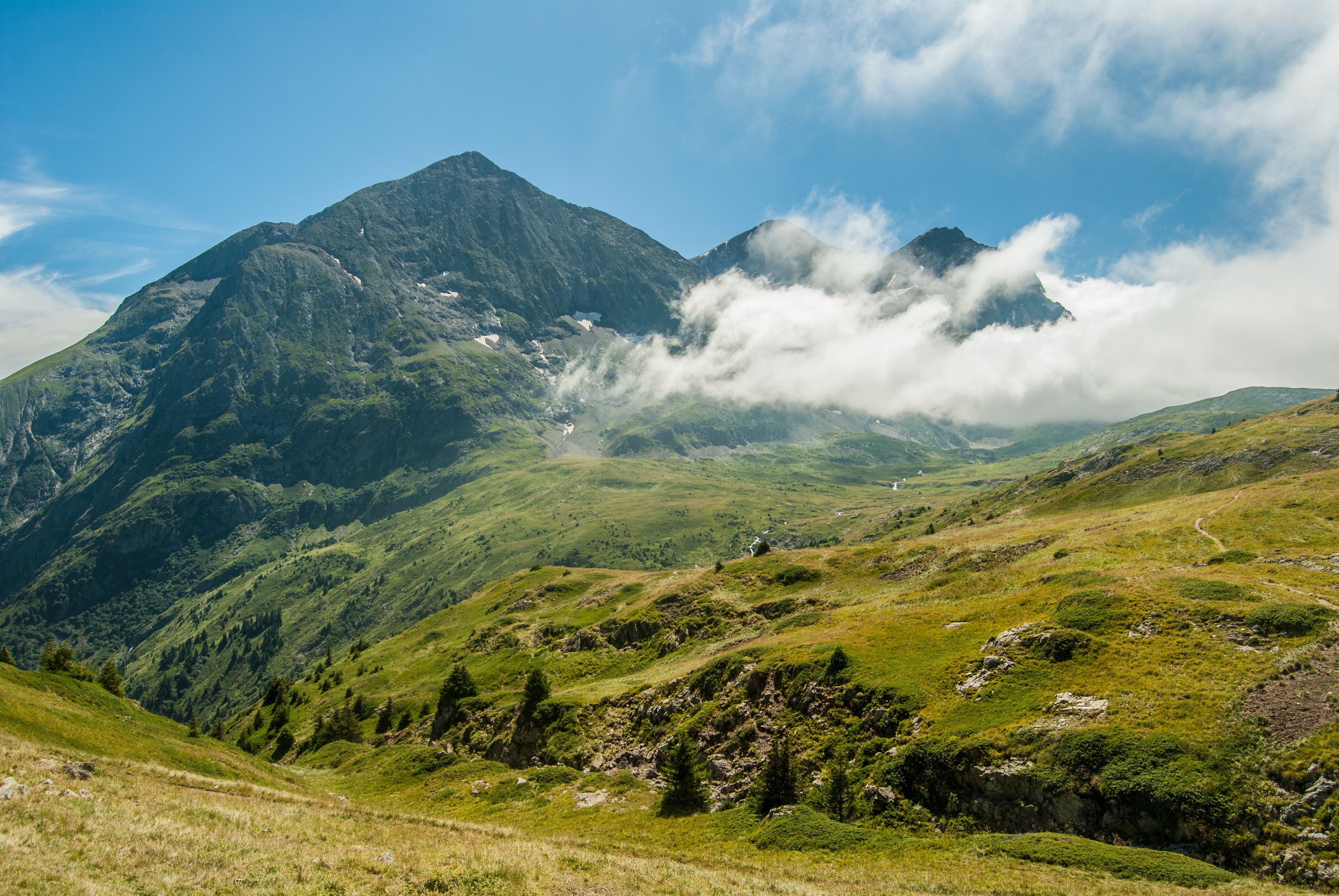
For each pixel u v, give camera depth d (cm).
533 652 15662
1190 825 4400
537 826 7088
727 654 9456
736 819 6131
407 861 3381
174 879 2678
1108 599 7012
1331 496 10606
